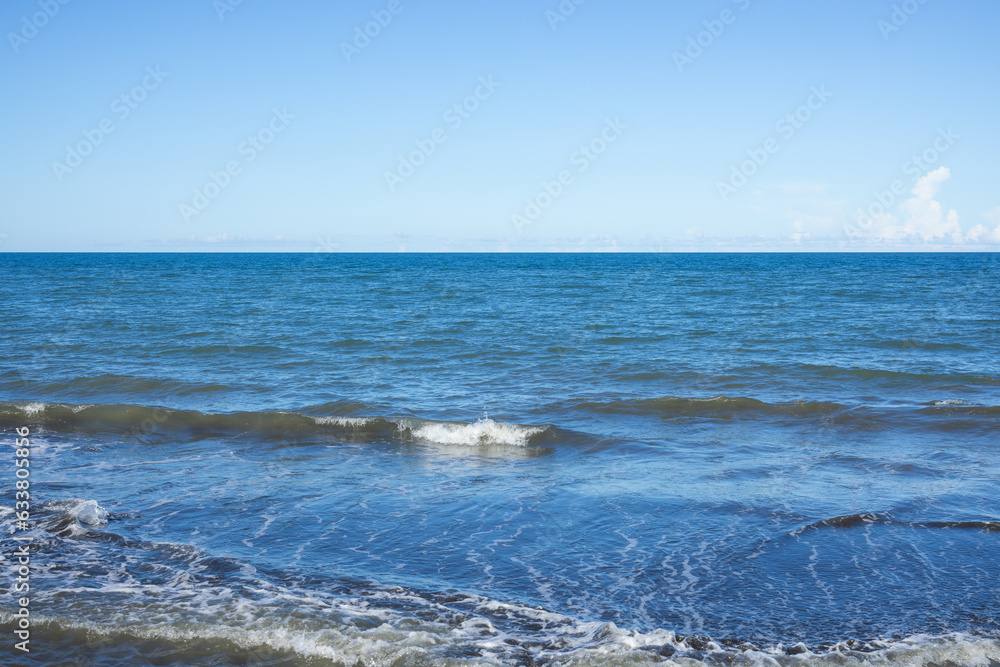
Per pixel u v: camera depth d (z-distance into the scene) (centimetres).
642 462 1144
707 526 853
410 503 945
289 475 1077
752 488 996
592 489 1001
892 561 749
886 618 627
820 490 984
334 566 739
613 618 627
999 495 955
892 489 986
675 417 1449
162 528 846
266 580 699
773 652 567
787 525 852
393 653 559
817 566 738
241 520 877
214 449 1230
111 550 773
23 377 1798
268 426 1382
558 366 2022
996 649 568
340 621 610
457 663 545
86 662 546
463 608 643
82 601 642
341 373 1923
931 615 632
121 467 1114
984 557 756
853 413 1450
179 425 1387
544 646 575
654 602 660
